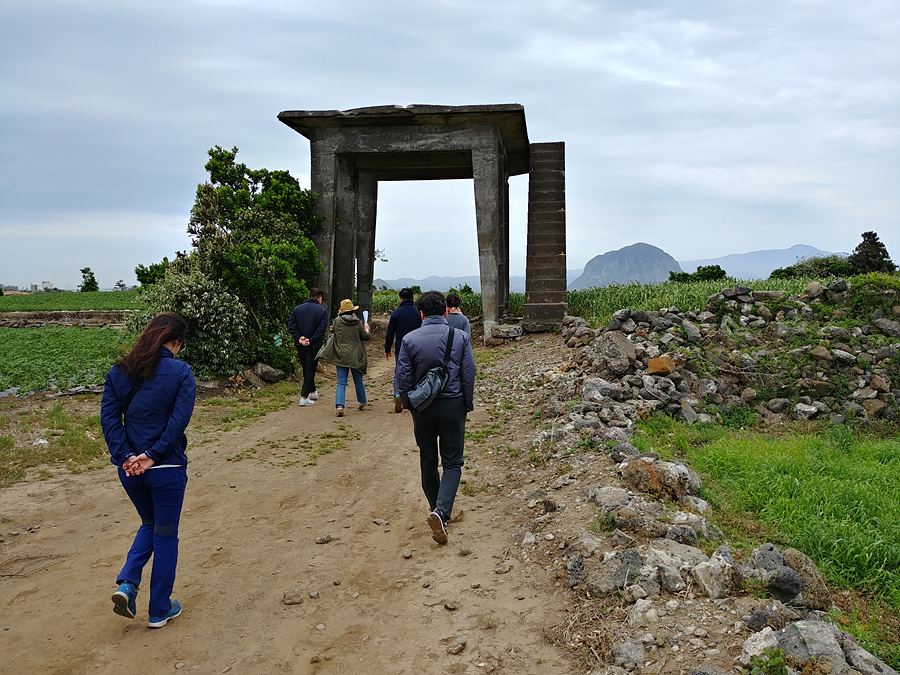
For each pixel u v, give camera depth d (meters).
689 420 9.53
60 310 29.92
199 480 6.98
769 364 11.15
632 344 11.07
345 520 5.88
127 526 5.73
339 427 9.35
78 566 4.94
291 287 14.23
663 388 10.02
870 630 4.10
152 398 3.84
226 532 5.61
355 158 21.06
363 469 7.35
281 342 13.23
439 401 5.17
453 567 4.81
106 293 46.62
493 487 6.54
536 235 20.39
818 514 5.68
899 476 7.06
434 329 5.26
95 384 11.23
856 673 3.09
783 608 3.71
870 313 12.57
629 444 6.67
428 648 3.80
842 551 5.01
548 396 10.05
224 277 12.68
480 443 8.20
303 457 7.85
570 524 5.02
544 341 16.39
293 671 3.62
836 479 6.63
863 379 10.91
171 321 4.05
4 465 7.11
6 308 31.75
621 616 3.79
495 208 18.48
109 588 4.59
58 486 6.70
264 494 6.56
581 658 3.55
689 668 3.23
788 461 7.06
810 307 12.88
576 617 3.90
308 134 19.33
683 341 11.57
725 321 12.43
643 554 4.23
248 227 17.11
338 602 4.39
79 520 5.85
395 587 4.57
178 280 12.02
